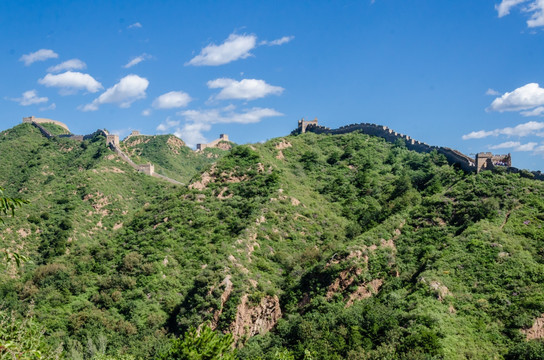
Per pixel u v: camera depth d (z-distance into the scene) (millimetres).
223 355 31938
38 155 142375
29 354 20188
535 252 53219
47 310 65750
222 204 83500
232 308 56344
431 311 46938
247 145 100438
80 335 60156
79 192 112875
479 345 42719
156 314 62625
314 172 97188
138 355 54281
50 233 96688
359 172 93000
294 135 130250
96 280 72875
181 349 31391
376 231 65625
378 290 56406
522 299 46594
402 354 40781
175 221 81312
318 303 55375
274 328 57406
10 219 96562
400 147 102500
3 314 21938
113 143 146000
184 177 176375
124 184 124625
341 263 59062
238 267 62688
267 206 77625
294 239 72625
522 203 61875
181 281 67750
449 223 63969
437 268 54250
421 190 80938
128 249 79062
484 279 50938
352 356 42719
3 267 83000
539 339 41875
